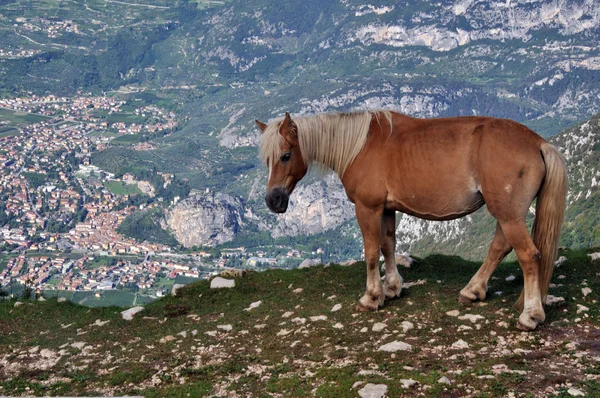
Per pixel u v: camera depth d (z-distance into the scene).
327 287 11.14
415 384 6.45
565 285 9.23
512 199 7.55
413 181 8.11
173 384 7.67
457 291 9.51
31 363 9.49
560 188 7.54
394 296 9.41
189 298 11.89
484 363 6.86
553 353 6.99
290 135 8.79
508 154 7.56
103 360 9.17
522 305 8.15
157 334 10.09
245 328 9.66
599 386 6.06
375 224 8.70
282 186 8.88
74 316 11.71
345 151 8.62
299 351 8.23
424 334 8.01
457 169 7.84
